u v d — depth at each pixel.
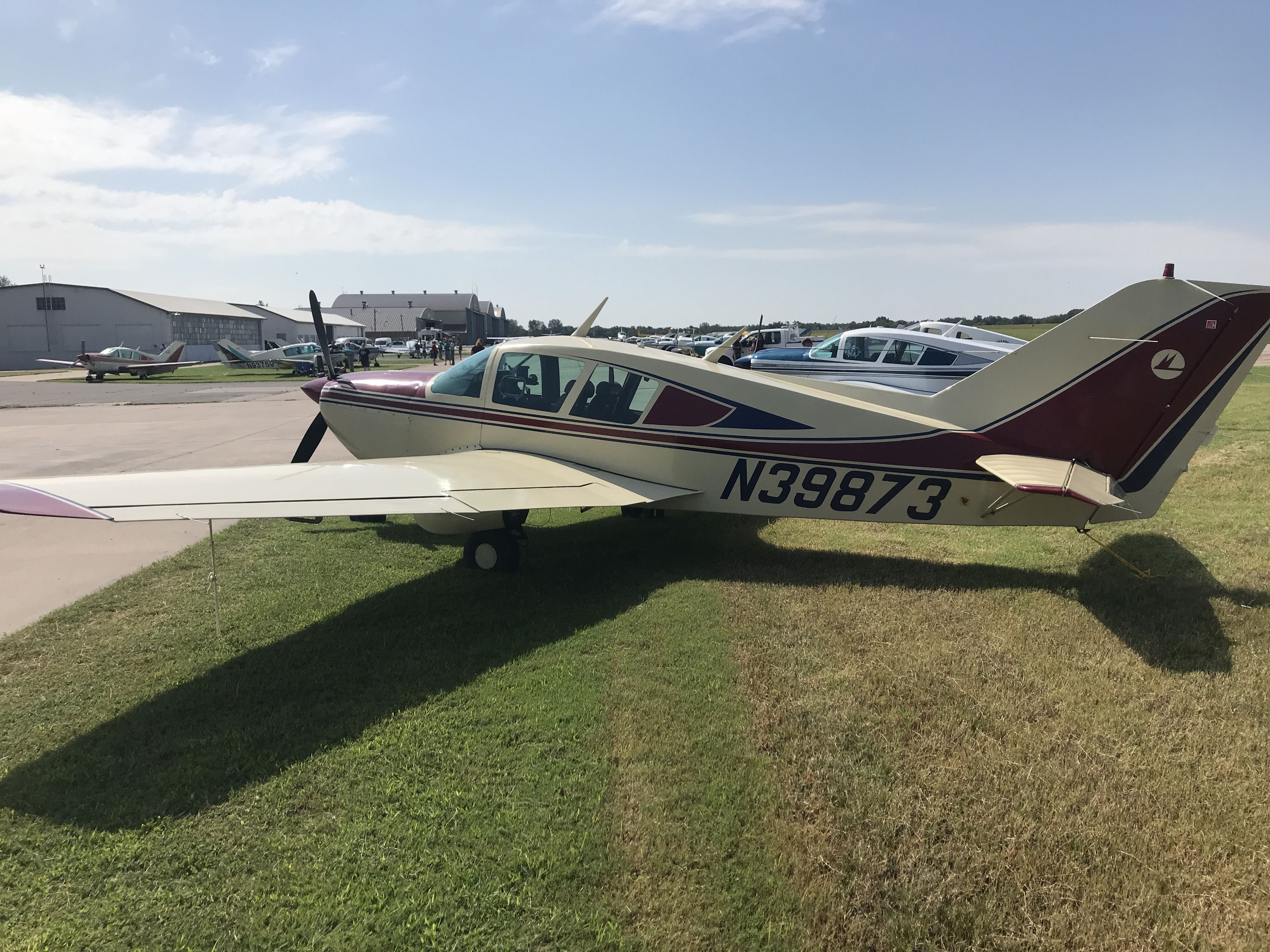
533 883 2.56
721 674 4.01
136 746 3.46
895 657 4.18
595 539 7.18
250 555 6.64
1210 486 8.52
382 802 3.00
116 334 63.62
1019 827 2.76
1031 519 5.73
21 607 5.39
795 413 6.06
